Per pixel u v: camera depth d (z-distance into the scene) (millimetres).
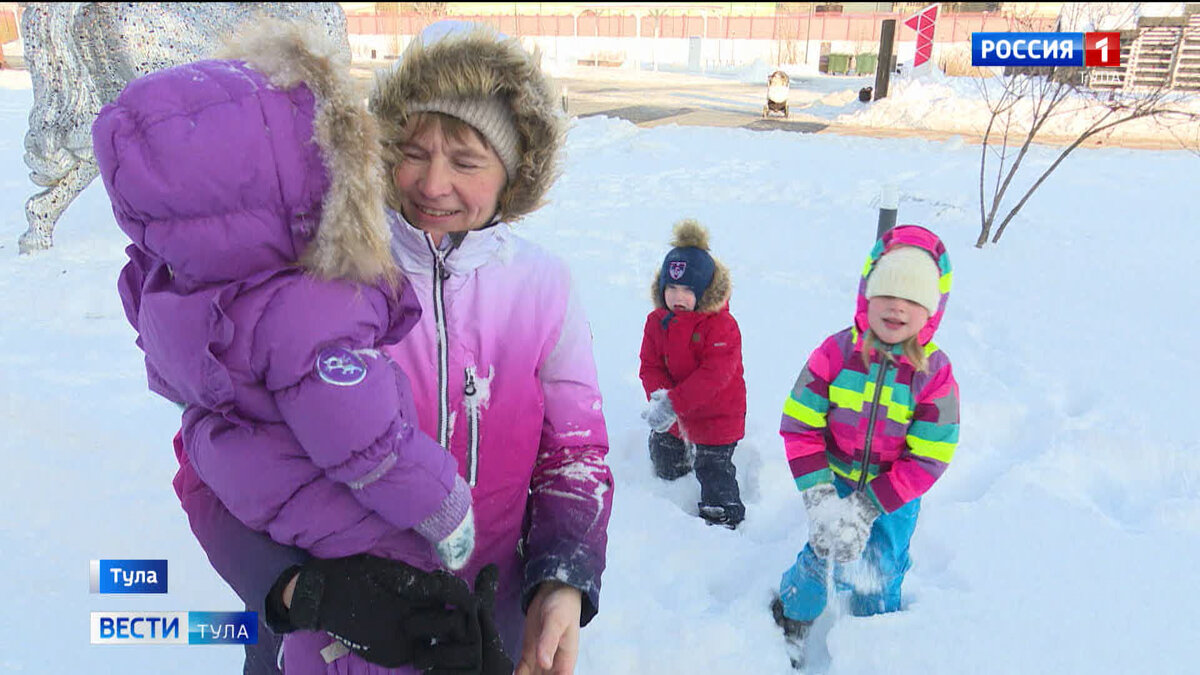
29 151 5445
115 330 4402
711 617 2512
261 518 1013
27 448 3064
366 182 958
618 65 32719
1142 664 2307
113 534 2625
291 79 932
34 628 2217
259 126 902
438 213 1186
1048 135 13852
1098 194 8930
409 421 1082
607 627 2428
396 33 33094
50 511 2717
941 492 3301
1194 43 13938
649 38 34625
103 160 901
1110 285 5824
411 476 1008
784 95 15875
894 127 14992
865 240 6844
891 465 2334
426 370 1201
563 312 1312
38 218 5621
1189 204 8438
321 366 948
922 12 19516
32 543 2551
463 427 1218
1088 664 2305
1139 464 3393
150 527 2674
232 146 887
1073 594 2602
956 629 2420
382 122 1134
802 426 2383
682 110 17062
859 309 2363
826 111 17203
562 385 1339
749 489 3316
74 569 2455
